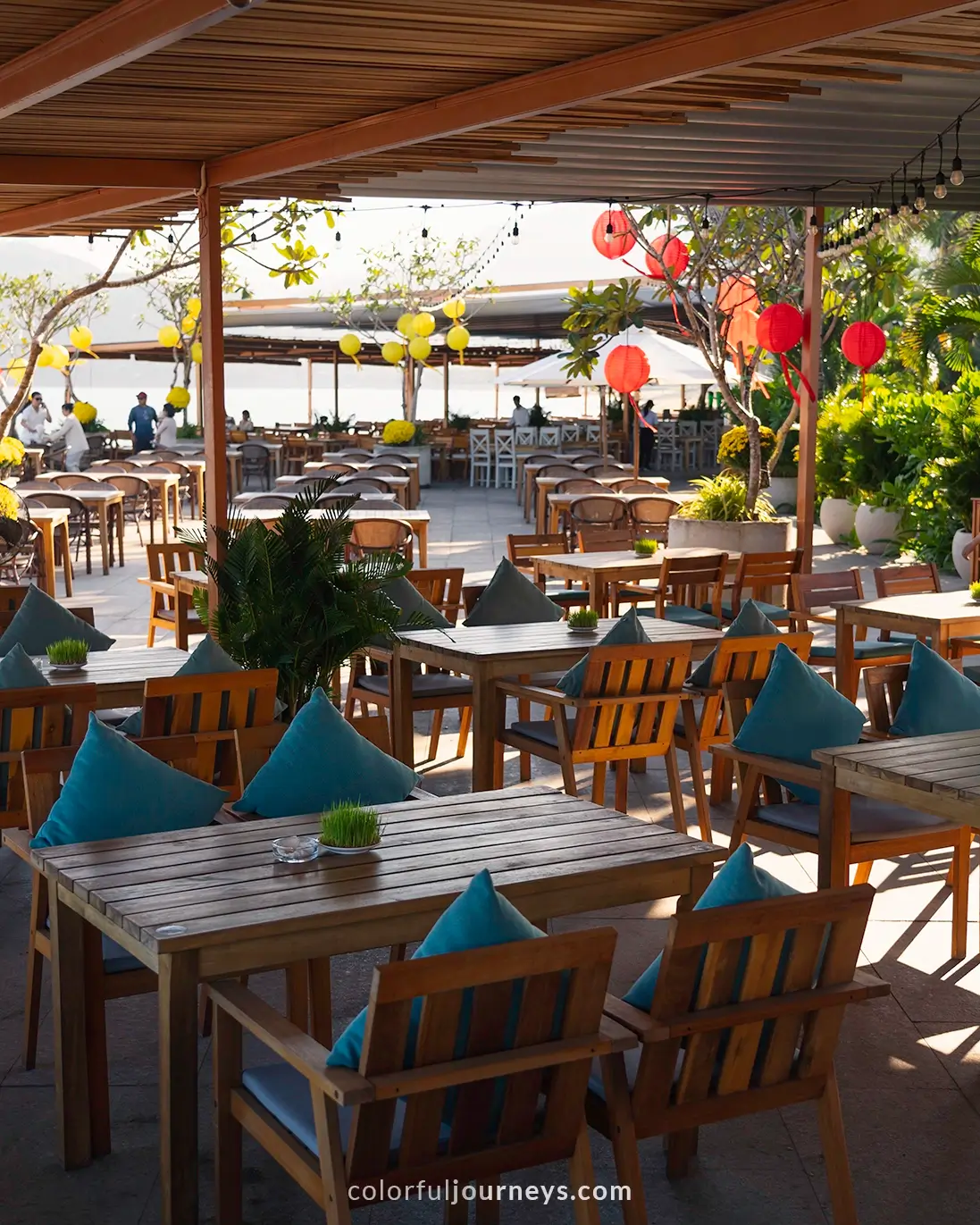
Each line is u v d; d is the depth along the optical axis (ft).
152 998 12.96
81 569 41.57
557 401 117.91
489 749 17.84
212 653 14.67
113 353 84.28
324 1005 10.80
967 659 25.73
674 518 36.17
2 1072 11.46
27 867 16.57
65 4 13.73
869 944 14.20
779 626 26.48
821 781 13.16
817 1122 9.62
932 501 43.88
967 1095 11.05
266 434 77.10
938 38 15.21
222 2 12.12
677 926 7.81
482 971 7.27
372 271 67.51
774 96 18.34
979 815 11.46
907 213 28.30
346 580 19.15
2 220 29.43
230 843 10.37
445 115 18.16
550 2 13.70
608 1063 8.11
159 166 22.82
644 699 16.52
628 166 23.90
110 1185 9.75
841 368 64.85
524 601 21.11
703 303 38.50
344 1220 7.34
